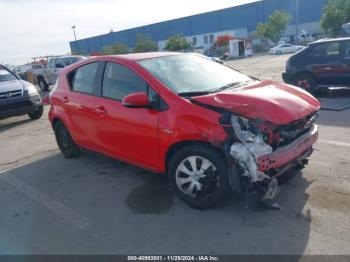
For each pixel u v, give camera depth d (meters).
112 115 4.35
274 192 3.37
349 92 10.08
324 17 38.62
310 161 4.77
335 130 6.23
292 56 10.16
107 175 4.98
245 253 2.98
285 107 3.38
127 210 3.89
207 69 4.62
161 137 3.76
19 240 3.50
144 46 64.12
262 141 3.20
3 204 4.38
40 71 20.05
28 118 10.55
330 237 3.09
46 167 5.58
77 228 3.63
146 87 3.99
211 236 3.26
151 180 4.65
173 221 3.57
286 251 2.96
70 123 5.30
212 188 3.57
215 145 3.29
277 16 56.69
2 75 9.87
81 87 5.07
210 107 3.43
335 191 3.88
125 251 3.17
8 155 6.53
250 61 32.50
